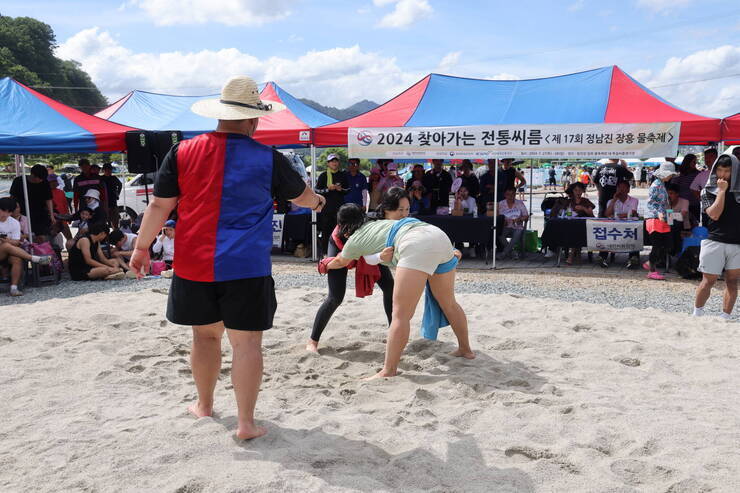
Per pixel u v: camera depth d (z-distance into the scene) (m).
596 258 11.44
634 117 9.64
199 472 2.57
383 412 3.41
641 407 3.49
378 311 6.08
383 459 2.76
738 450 2.85
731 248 5.77
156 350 4.77
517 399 3.56
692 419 3.29
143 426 3.07
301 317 5.94
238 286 2.75
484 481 2.58
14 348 4.76
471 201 11.59
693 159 10.70
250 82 2.96
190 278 2.77
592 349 4.77
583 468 2.68
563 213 11.50
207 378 3.17
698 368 4.30
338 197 10.73
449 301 4.39
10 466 2.68
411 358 4.53
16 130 9.30
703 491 2.47
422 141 9.80
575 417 3.30
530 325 5.53
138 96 13.06
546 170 39.62
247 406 2.87
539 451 2.84
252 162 2.80
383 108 10.93
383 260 4.00
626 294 7.87
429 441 2.95
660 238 9.20
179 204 2.81
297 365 4.46
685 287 8.45
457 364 4.36
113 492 2.43
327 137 10.46
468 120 10.14
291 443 2.88
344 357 4.70
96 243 9.32
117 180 12.76
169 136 9.89
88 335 5.16
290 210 12.09
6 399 3.63
